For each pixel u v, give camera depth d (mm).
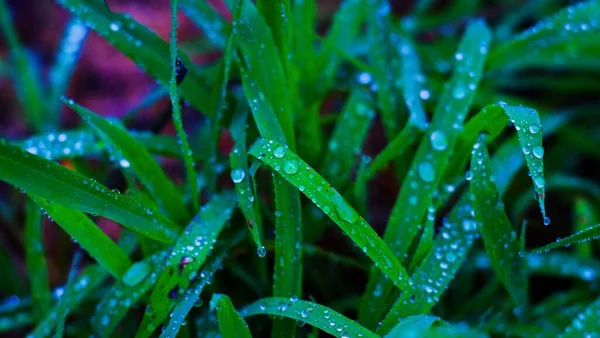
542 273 315
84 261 343
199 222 271
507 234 272
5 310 301
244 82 272
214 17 318
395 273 256
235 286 302
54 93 347
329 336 285
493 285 297
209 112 292
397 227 274
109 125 273
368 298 273
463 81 287
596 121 368
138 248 303
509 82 368
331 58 319
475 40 298
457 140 281
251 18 271
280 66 275
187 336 278
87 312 299
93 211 252
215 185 290
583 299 306
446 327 240
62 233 341
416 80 307
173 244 269
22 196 364
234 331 252
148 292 281
